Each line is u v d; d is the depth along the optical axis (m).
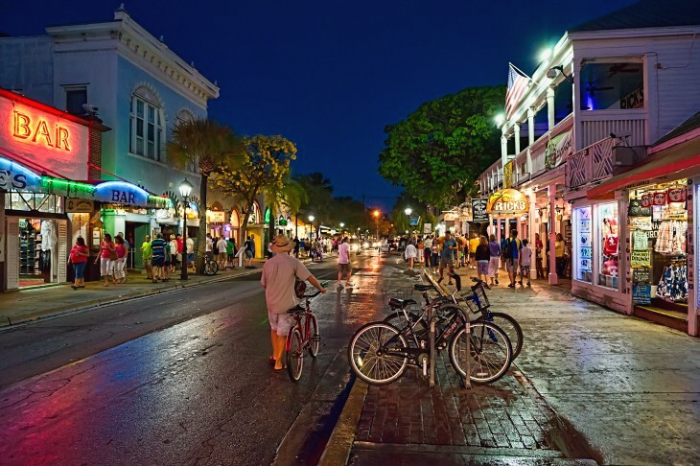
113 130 22.83
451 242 18.78
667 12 16.84
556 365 7.12
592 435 4.72
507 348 6.45
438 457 4.32
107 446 4.91
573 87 15.77
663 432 4.76
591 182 13.29
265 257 44.94
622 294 11.44
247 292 17.78
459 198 35.56
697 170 8.56
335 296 16.52
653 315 10.31
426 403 5.72
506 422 5.10
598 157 13.13
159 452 4.78
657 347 8.05
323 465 4.21
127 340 9.77
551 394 5.92
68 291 17.16
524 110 22.12
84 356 8.53
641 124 15.41
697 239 8.77
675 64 15.27
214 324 11.39
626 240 11.28
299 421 5.59
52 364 8.03
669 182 10.12
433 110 32.75
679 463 4.14
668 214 10.61
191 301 15.46
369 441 4.67
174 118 28.25
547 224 21.41
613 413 5.26
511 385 6.31
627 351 7.83
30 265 19.55
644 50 15.34
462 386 6.34
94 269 20.44
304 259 44.34
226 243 29.95
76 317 12.70
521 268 17.34
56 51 23.22
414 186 34.47
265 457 4.70
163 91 27.00
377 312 13.12
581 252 14.51
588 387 6.14
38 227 19.39
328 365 7.92
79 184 16.61
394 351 6.45
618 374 6.63
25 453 4.75
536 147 20.25
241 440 5.07
